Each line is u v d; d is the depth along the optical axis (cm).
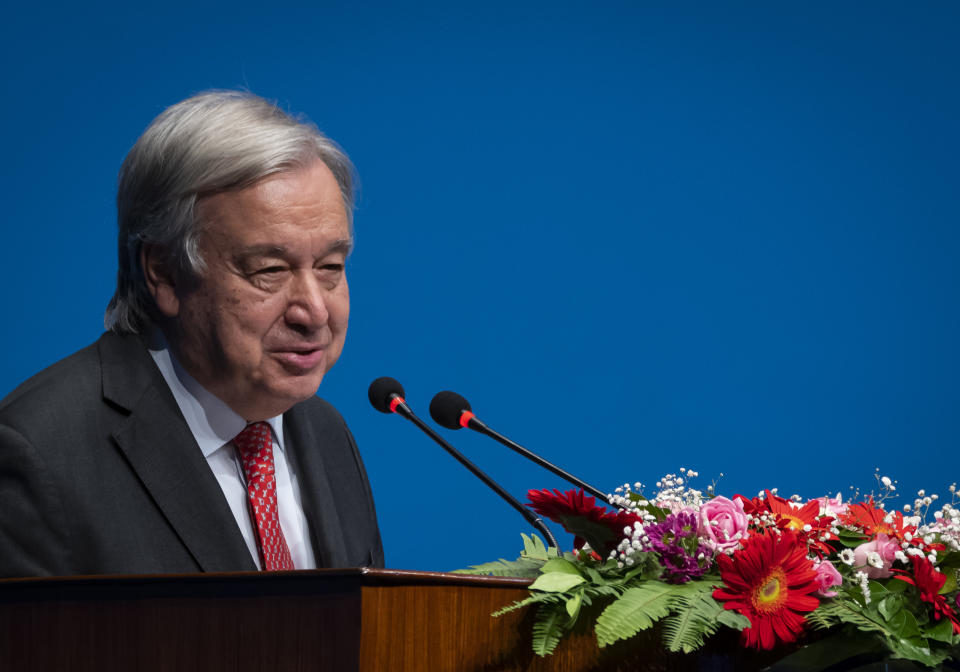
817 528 533
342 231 696
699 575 490
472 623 468
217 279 671
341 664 447
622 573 502
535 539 558
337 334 716
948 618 502
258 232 663
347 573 452
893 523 534
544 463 700
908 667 483
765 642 469
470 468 696
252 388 694
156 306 707
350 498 820
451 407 721
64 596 488
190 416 712
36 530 624
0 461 632
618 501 552
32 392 676
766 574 476
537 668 473
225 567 666
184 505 668
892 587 513
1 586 493
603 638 447
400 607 455
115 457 663
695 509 521
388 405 746
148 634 475
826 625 480
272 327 680
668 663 485
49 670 483
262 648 460
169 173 669
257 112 689
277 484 765
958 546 525
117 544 640
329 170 703
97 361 703
